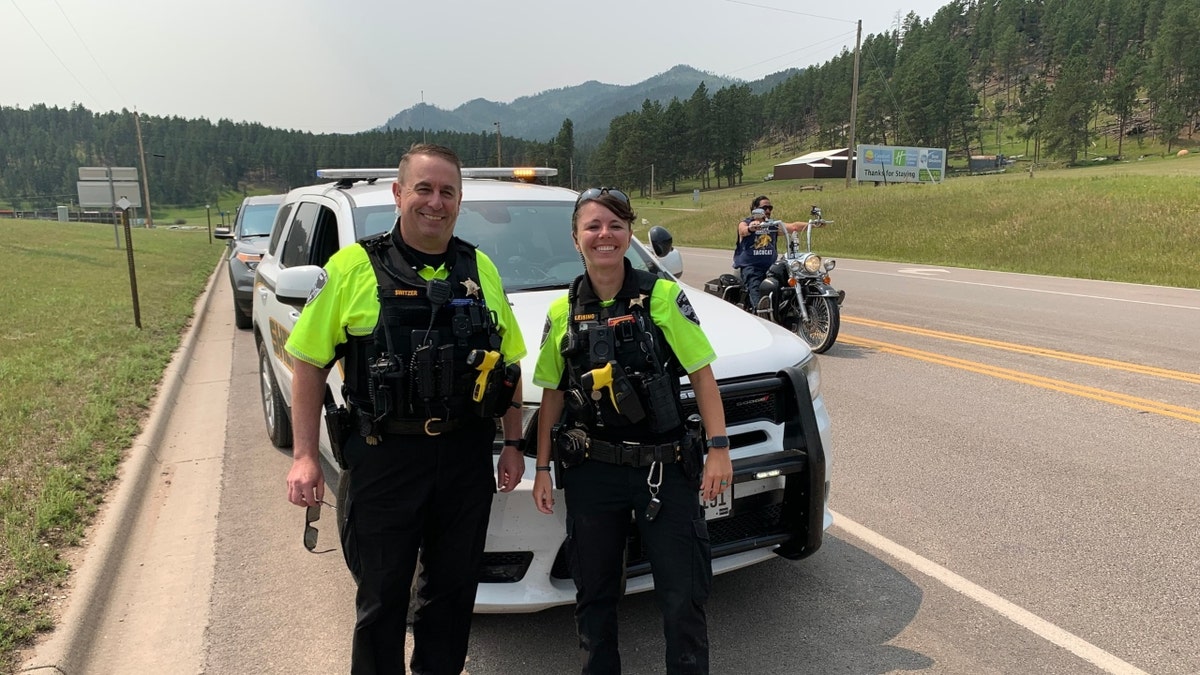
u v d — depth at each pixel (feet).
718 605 11.33
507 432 8.71
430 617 8.46
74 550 12.50
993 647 10.08
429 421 7.55
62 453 16.31
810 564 12.50
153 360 26.89
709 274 61.93
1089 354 27.43
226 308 45.80
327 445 13.41
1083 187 95.50
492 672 9.80
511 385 8.02
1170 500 14.60
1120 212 77.51
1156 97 397.80
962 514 14.17
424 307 7.48
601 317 8.02
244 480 16.97
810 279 28.35
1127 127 434.30
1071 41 518.37
